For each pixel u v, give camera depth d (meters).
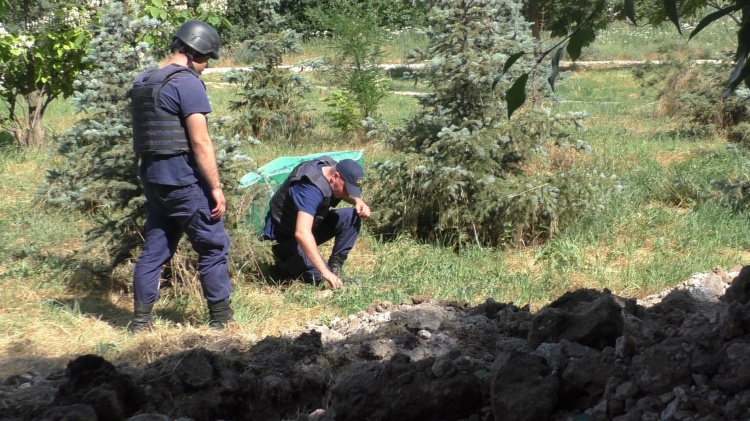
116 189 6.10
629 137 12.94
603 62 27.39
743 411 2.81
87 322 5.36
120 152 6.00
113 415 3.45
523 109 8.12
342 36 14.02
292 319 5.43
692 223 7.84
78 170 7.60
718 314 3.35
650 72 19.41
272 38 12.95
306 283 6.28
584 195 7.44
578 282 6.26
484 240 7.39
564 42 2.03
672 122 14.58
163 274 6.09
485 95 7.59
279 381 3.86
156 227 5.16
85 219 7.81
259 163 10.61
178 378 3.80
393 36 29.20
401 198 7.52
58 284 6.14
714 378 2.96
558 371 3.24
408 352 4.33
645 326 3.46
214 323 5.23
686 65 15.74
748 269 3.91
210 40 5.04
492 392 3.13
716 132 13.01
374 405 3.29
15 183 9.38
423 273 6.48
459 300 5.75
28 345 4.87
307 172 6.05
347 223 6.37
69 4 10.52
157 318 5.42
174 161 4.93
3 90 11.45
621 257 7.03
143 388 3.71
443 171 7.08
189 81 4.87
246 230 6.24
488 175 7.19
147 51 6.59
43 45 10.85
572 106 17.33
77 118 15.07
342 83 13.99
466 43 7.66
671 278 6.23
